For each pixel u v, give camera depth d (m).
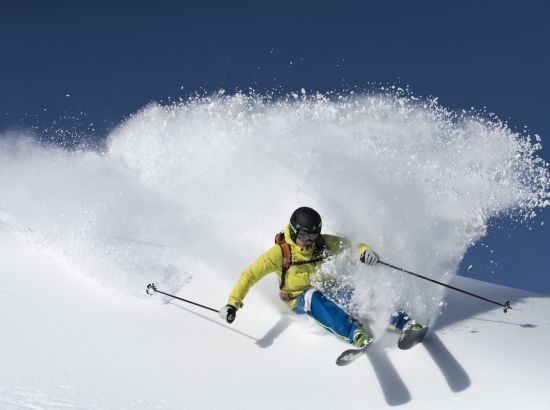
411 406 3.19
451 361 3.61
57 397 3.00
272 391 3.28
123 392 3.13
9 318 3.86
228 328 3.96
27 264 4.91
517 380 3.42
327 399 3.23
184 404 3.08
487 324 4.24
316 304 3.82
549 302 5.09
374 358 3.64
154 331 3.84
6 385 3.06
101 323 3.90
